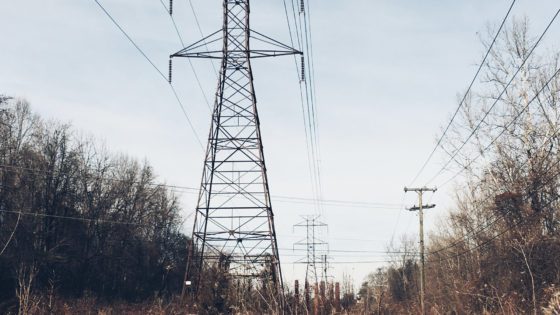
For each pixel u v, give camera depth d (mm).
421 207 48406
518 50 36406
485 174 39875
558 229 35750
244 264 30875
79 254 55688
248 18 32906
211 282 30766
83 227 57531
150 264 67188
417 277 88250
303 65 30625
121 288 63031
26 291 28234
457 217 47938
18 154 50719
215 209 32125
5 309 37844
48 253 49156
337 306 55500
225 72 32656
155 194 70750
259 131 32469
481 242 42812
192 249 32062
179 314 30828
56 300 39906
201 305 30297
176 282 69875
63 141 55000
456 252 53531
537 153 35750
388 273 104875
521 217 36656
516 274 36219
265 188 32156
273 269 30688
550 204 35625
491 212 40594
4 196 47750
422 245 47969
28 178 50688
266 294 28859
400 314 54281
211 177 32312
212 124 32469
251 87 32500
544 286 33344
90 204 59781
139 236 67562
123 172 67188
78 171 57469
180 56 30922
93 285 59000
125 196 65062
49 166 53000
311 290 48406
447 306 52000
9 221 47562
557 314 22734
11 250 46375
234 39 32719
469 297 41875
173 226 75000
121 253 62375
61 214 53344
